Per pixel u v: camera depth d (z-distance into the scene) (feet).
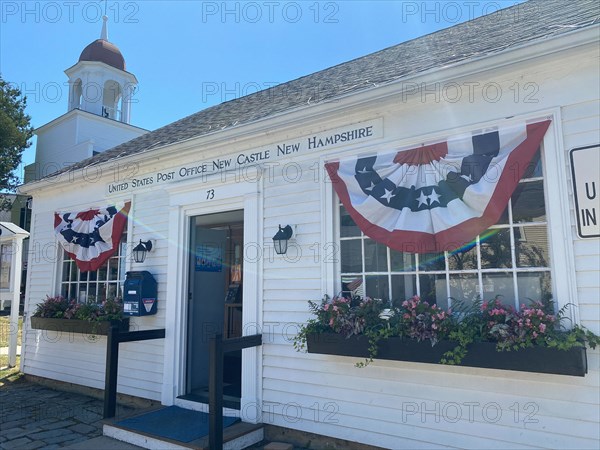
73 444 15.21
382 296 14.10
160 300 19.81
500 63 12.05
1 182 73.61
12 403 20.63
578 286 11.02
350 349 13.28
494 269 12.26
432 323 12.00
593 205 11.02
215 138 18.06
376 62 21.62
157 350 19.53
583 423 10.74
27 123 78.43
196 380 19.40
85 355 22.65
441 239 12.71
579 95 11.57
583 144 11.35
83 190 24.21
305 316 15.30
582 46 11.03
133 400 20.10
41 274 25.84
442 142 13.32
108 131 68.64
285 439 15.21
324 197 15.46
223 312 21.43
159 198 20.61
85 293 23.40
